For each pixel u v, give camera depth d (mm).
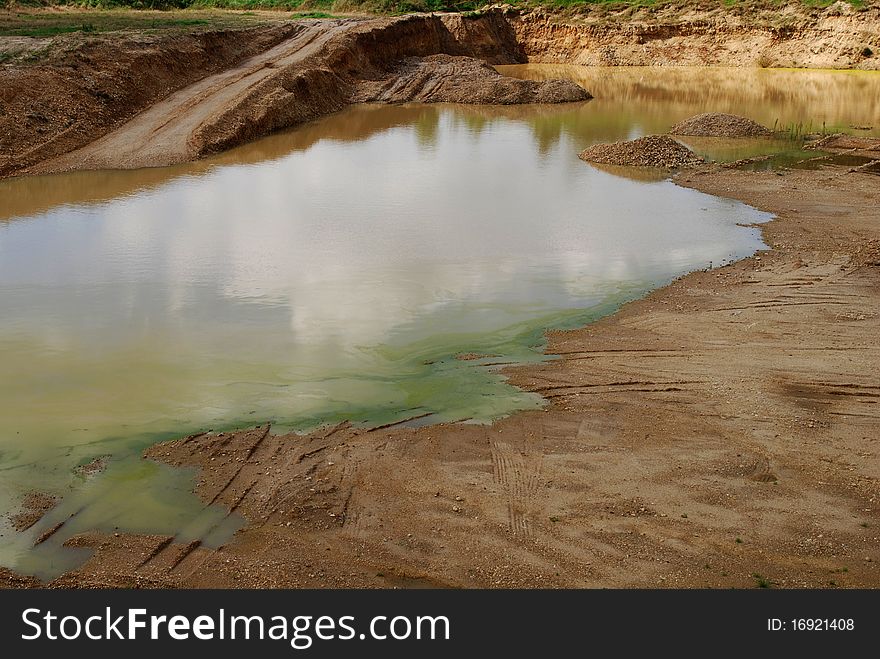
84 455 10672
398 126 37500
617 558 8703
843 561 8641
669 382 12523
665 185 26109
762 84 50156
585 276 17547
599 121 38875
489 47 61344
